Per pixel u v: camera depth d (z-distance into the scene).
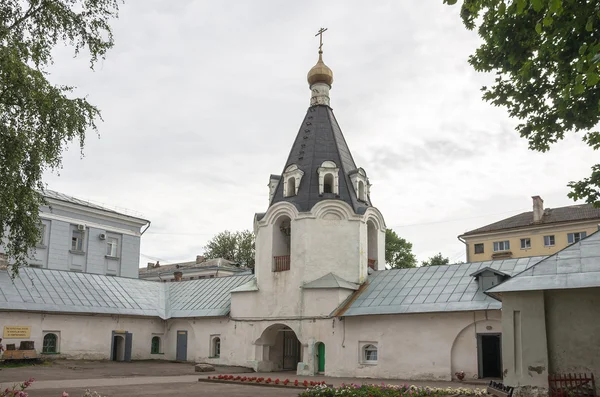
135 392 19.19
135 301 36.88
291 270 30.59
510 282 17.67
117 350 35.28
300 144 33.88
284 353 32.94
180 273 52.41
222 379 23.52
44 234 43.97
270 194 34.28
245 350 31.83
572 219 53.09
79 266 46.19
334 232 30.66
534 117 14.99
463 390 17.95
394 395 16.41
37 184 16.78
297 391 20.17
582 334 16.50
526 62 13.50
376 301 28.30
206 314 34.72
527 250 55.59
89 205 48.41
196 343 35.31
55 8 16.31
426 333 26.17
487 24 14.37
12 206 15.75
